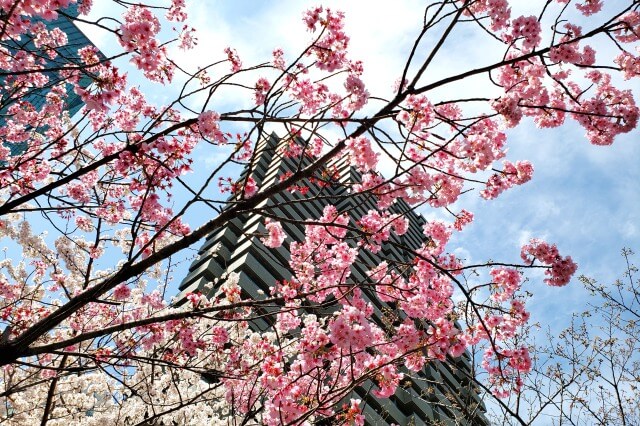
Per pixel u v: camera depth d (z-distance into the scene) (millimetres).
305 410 5785
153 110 8109
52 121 9234
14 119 8906
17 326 8047
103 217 8547
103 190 8867
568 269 6707
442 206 6281
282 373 6426
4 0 4828
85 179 8438
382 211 7438
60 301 11852
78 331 9875
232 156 5418
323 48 5977
